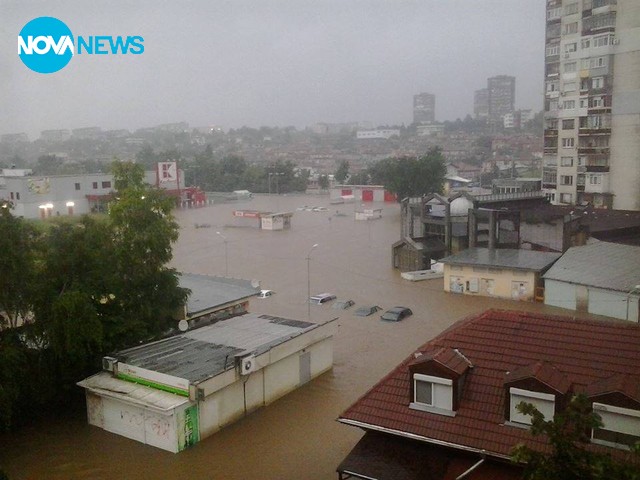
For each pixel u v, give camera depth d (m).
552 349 19.12
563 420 12.02
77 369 30.31
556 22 89.75
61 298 27.84
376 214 117.88
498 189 115.88
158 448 27.38
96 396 29.44
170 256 34.72
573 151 89.19
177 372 28.31
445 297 57.00
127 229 33.59
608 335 19.09
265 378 31.81
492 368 19.09
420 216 71.31
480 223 67.19
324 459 26.16
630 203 84.25
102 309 31.50
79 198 118.31
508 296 55.78
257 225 108.50
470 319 22.56
